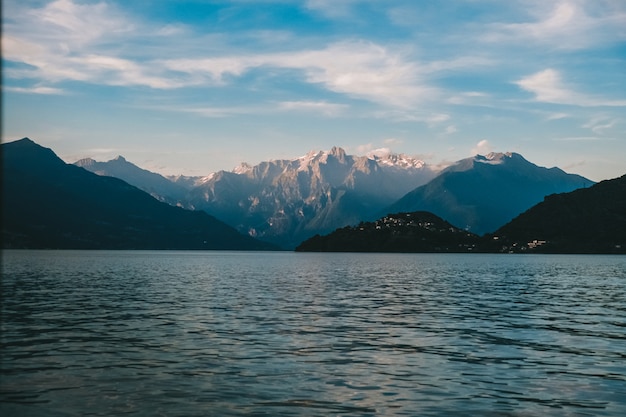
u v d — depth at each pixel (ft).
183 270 541.34
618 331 158.51
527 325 170.19
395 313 198.90
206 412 81.56
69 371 106.22
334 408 83.71
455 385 97.04
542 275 474.90
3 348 128.98
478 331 157.58
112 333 150.51
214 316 187.42
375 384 97.50
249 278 414.62
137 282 359.66
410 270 565.53
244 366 110.83
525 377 102.83
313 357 119.85
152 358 118.11
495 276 456.86
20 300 237.86
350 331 155.94
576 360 117.91
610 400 88.02
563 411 82.53
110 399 87.81
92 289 299.38
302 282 370.12
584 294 284.20
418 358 119.34
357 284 353.31
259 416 79.92
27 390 92.73
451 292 294.05
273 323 171.01
